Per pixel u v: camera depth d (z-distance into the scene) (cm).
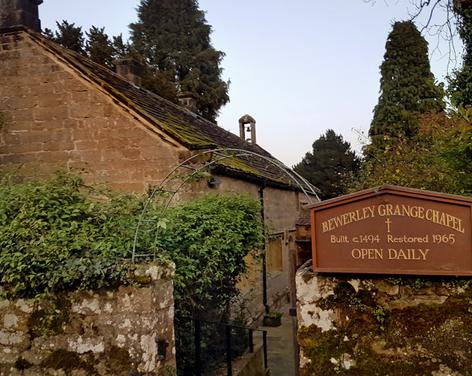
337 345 357
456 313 333
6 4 882
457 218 327
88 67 923
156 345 418
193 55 3391
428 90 2162
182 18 3491
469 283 333
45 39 858
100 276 419
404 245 339
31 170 848
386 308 349
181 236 586
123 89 941
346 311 358
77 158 834
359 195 351
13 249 428
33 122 858
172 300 455
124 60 1255
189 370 577
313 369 359
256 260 817
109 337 417
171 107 1295
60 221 447
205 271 590
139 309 414
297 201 1669
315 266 360
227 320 732
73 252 436
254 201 793
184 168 773
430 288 342
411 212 339
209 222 627
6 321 435
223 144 1303
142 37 3519
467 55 688
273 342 980
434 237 332
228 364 603
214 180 862
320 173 3108
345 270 352
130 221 497
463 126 527
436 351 333
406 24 2256
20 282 424
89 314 423
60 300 429
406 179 671
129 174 806
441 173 576
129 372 406
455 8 645
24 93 866
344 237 355
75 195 490
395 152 894
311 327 365
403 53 2244
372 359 346
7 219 448
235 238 651
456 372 328
